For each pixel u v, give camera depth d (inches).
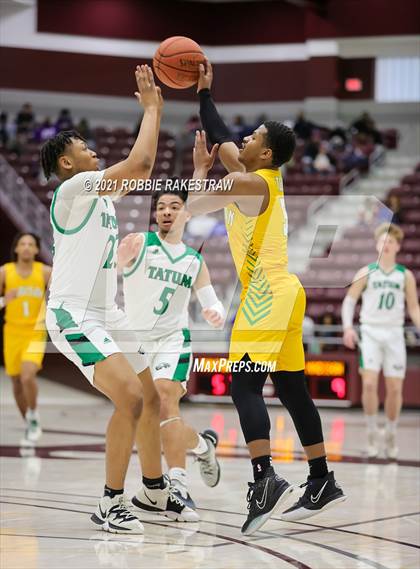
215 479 237.6
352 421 459.5
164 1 906.7
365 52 893.2
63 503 217.8
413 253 653.9
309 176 753.6
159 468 199.9
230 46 916.0
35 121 869.2
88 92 896.9
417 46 878.4
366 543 178.2
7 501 219.9
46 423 435.2
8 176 726.5
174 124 911.0
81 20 893.2
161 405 211.6
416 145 893.8
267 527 194.5
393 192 745.0
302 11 900.6
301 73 903.1
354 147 814.5
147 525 193.9
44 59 887.7
